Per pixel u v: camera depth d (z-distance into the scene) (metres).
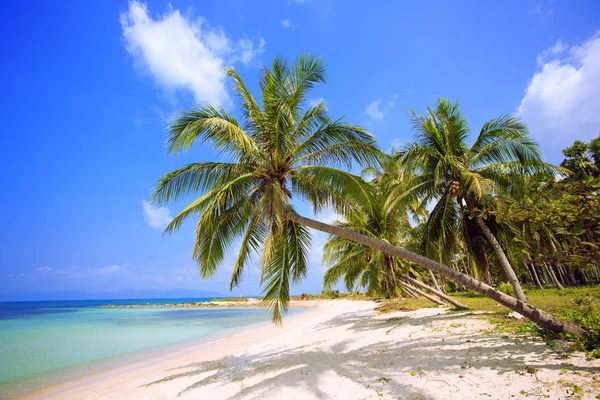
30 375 10.60
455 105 11.69
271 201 8.12
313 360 7.44
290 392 5.38
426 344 7.36
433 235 11.91
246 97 9.20
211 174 8.84
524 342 6.28
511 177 10.59
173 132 7.48
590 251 4.33
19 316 42.31
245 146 7.70
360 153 8.48
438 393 4.49
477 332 7.86
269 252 7.70
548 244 9.77
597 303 10.67
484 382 4.63
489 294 6.91
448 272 7.21
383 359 6.58
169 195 8.84
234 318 33.59
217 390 6.49
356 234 8.09
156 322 29.94
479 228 11.52
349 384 5.35
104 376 10.16
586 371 4.45
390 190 13.79
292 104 9.03
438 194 11.97
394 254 7.69
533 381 4.40
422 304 19.30
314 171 8.70
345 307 31.98
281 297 8.34
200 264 9.54
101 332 21.97
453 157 10.95
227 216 9.39
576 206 4.15
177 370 9.67
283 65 8.55
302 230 10.06
